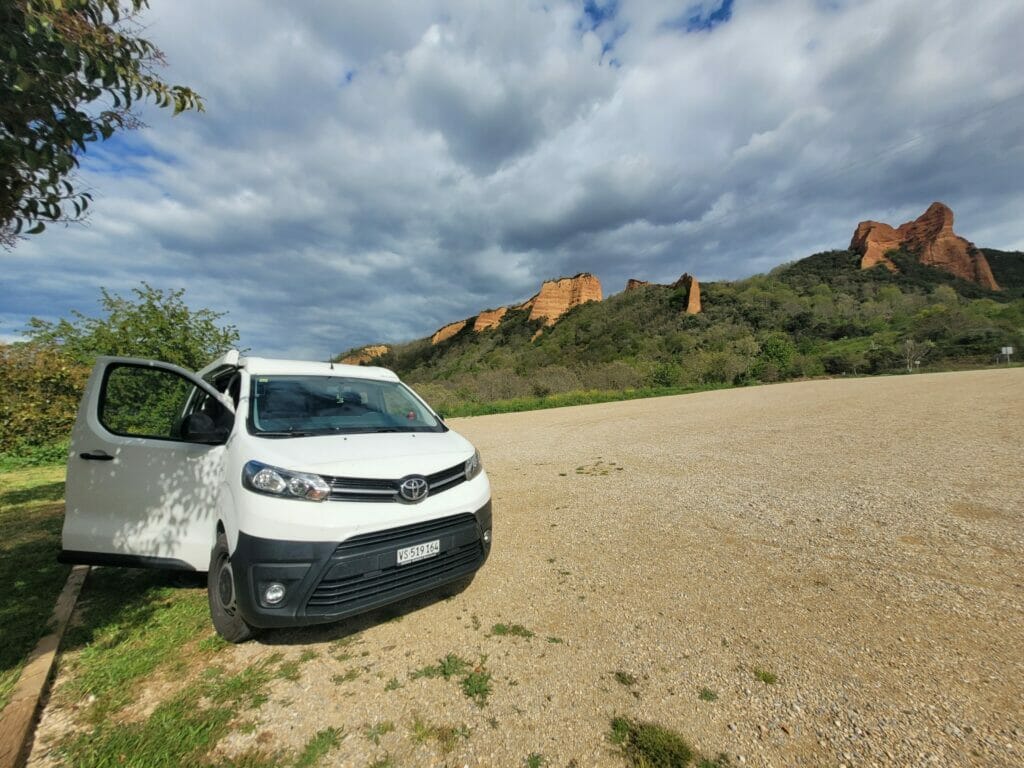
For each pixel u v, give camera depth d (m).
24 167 2.06
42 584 3.74
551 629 2.99
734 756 1.93
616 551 4.25
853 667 2.48
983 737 1.96
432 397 31.20
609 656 2.68
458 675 2.54
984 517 4.56
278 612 2.50
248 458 2.85
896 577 3.46
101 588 3.67
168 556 3.22
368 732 2.13
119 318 9.68
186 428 3.39
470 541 3.12
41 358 10.05
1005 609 2.95
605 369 37.66
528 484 7.07
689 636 2.85
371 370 4.52
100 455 3.34
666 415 16.52
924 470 6.45
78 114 2.12
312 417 3.56
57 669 2.63
